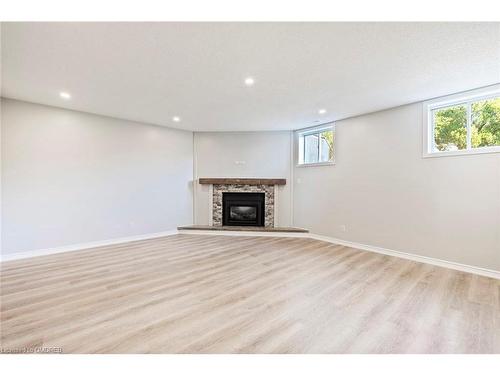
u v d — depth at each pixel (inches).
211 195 240.2
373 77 114.9
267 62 101.5
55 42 86.7
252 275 123.2
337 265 139.2
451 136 139.5
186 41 86.2
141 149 206.1
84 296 99.1
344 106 158.6
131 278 118.6
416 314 86.2
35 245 156.3
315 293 102.8
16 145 149.5
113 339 71.7
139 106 162.1
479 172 125.9
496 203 120.9
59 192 165.5
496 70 107.0
